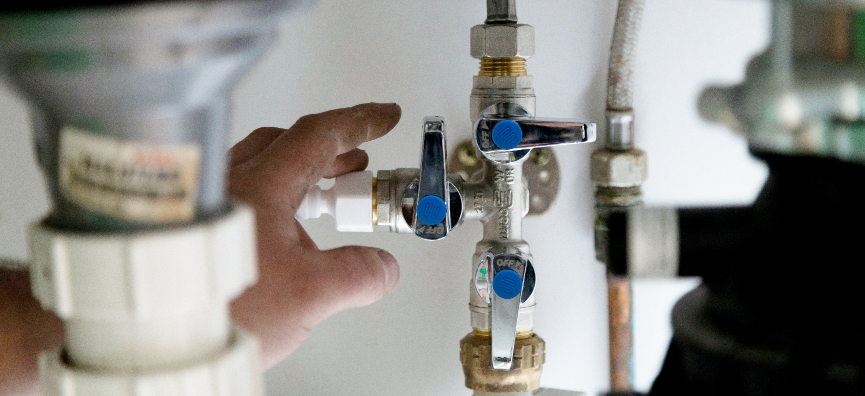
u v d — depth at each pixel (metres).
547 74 0.56
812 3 0.37
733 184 0.50
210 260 0.20
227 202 0.22
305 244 0.50
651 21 0.53
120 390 0.20
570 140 0.45
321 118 0.45
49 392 0.22
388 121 0.49
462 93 0.57
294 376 0.63
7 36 0.16
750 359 0.39
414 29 0.57
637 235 0.41
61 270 0.19
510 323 0.48
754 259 0.39
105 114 0.18
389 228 0.50
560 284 0.59
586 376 0.60
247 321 0.38
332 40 0.57
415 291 0.61
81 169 0.19
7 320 0.40
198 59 0.17
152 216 0.19
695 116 0.53
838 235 0.37
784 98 0.39
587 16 0.55
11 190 0.59
